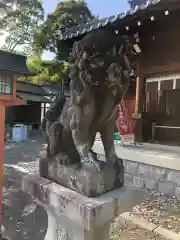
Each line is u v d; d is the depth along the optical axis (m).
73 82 1.52
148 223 3.33
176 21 4.95
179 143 6.12
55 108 1.97
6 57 2.58
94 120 1.60
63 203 1.57
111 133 1.72
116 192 1.66
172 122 6.88
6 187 5.28
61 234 1.84
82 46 1.41
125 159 4.99
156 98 6.73
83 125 1.54
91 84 1.43
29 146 11.20
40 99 16.86
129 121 5.81
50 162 1.92
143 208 3.82
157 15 4.41
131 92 7.54
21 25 16.62
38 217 3.92
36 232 3.43
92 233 1.70
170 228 3.20
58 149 1.78
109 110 1.58
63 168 1.76
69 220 1.62
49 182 1.85
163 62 5.51
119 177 1.75
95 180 1.56
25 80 17.55
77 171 1.64
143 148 5.31
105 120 1.63
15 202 4.49
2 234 3.37
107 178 1.64
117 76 1.42
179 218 3.47
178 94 7.06
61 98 2.01
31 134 15.59
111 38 1.43
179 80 5.45
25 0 15.66
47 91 18.25
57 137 1.75
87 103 1.50
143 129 6.36
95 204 1.44
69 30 4.86
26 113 17.69
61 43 5.55
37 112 17.98
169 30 5.22
